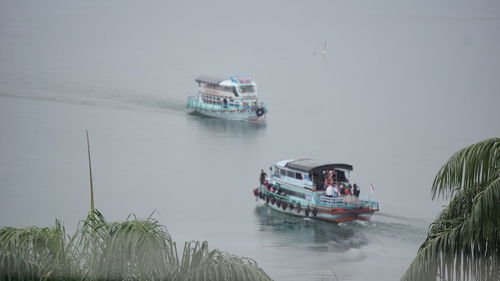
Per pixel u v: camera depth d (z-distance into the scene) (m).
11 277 48.56
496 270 56.53
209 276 47.44
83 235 49.66
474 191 58.53
